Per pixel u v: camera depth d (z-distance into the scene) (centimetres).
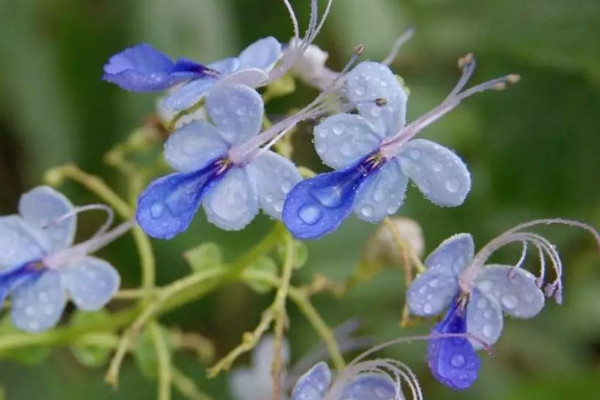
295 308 47
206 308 47
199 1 47
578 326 48
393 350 46
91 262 38
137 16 48
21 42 49
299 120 36
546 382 44
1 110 49
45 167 48
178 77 36
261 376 42
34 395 45
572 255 46
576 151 45
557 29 43
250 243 46
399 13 49
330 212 35
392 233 37
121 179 47
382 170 35
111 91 49
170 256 47
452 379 35
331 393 36
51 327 38
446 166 35
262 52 36
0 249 38
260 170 35
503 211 45
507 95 45
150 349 40
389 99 35
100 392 45
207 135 36
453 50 49
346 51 48
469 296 36
